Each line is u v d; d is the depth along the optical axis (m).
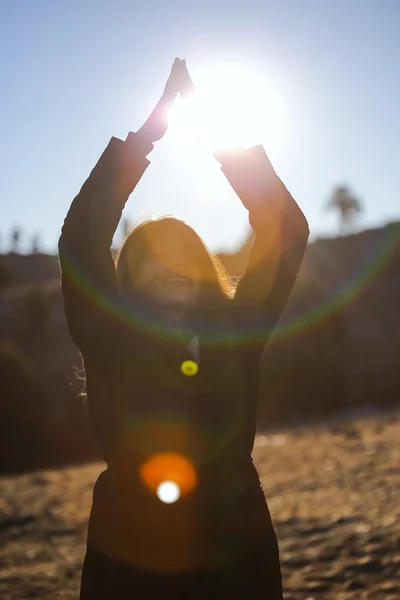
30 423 31.45
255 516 2.55
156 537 2.46
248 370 2.64
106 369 2.63
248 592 2.49
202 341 2.56
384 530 6.60
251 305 2.72
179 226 2.75
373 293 79.44
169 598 2.46
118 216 2.77
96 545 2.56
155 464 2.49
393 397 42.97
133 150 2.78
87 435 32.06
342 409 40.34
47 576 6.06
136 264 2.72
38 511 8.95
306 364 40.09
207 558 2.46
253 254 2.81
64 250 2.69
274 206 2.80
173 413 2.50
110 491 2.58
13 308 67.31
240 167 2.81
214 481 2.51
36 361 48.50
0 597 5.53
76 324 2.66
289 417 38.06
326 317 50.72
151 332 2.56
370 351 56.59
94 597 2.53
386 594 5.07
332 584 5.36
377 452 12.29
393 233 95.12
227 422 2.53
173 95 2.87
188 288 2.66
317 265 93.62
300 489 9.45
